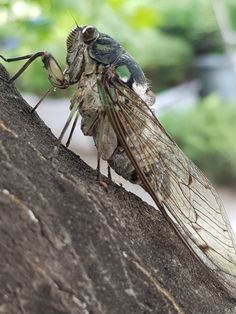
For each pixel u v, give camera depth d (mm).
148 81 75
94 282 51
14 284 48
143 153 68
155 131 70
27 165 52
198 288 58
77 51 72
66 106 321
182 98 384
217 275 61
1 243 48
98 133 71
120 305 51
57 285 49
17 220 49
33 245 49
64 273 49
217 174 312
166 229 62
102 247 52
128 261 53
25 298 48
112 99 69
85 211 52
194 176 72
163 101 373
